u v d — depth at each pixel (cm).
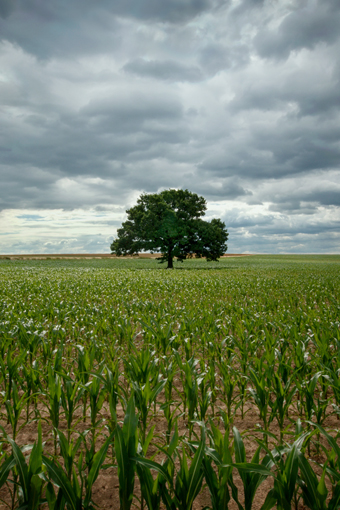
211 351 687
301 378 559
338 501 244
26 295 1781
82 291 1914
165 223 5609
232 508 326
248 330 832
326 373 529
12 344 734
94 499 335
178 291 2045
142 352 525
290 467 252
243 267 6156
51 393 418
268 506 254
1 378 503
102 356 713
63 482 249
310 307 1346
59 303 1240
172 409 525
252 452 412
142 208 6222
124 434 260
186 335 813
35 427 470
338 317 1096
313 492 249
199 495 347
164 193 6275
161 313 1066
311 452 418
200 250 5866
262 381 445
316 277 3338
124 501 255
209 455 271
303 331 931
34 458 254
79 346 571
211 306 1427
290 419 484
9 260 8875
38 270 4375
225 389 496
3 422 486
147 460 252
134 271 4331
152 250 5947
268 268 5656
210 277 3222
